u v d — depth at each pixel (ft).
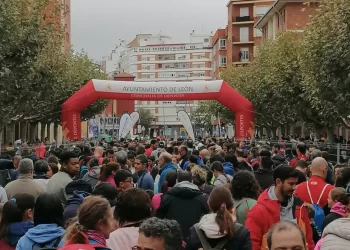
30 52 90.58
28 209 23.43
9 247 22.76
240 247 20.10
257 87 156.97
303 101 132.46
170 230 14.61
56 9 111.55
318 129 139.44
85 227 17.85
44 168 41.04
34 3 99.19
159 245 14.44
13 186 32.19
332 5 95.71
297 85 131.44
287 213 23.18
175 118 553.23
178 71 634.43
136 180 44.80
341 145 84.69
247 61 309.83
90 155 56.13
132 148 79.61
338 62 86.38
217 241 20.08
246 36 310.45
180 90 101.81
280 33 146.00
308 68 102.58
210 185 36.83
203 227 20.20
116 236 19.48
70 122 101.60
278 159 52.37
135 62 645.92
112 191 26.17
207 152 59.06
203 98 102.99
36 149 101.35
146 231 14.49
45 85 111.24
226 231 19.94
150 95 102.47
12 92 94.89
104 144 116.26
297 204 23.44
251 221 22.80
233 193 25.90
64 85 135.13
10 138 141.90
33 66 93.45
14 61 89.10
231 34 311.88
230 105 102.53
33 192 32.19
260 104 157.28
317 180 29.35
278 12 210.38
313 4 162.81
